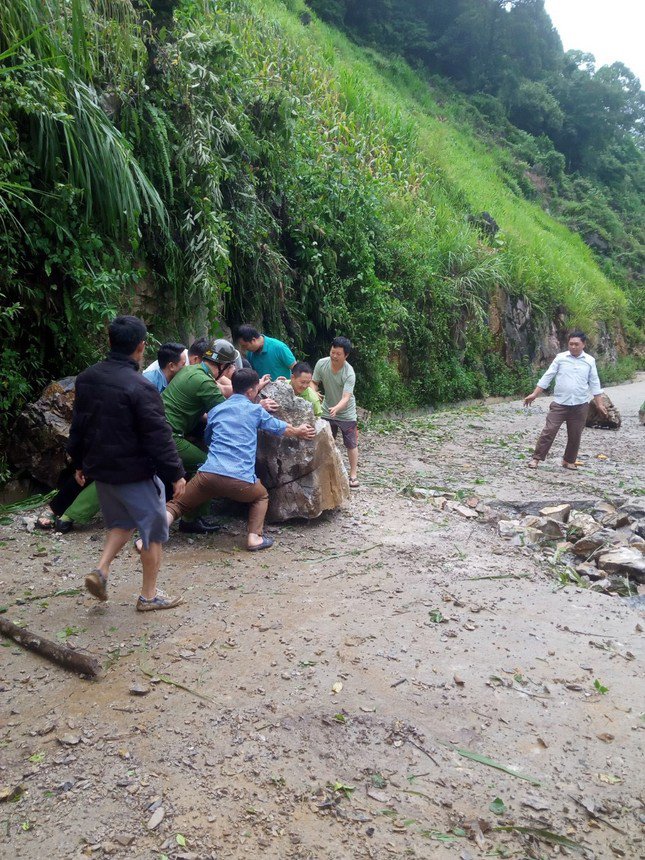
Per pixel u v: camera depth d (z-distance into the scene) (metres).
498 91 41.94
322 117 15.64
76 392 3.98
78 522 5.69
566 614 4.56
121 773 2.87
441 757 3.04
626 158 51.56
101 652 3.80
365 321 11.35
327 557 5.31
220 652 3.83
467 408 15.52
